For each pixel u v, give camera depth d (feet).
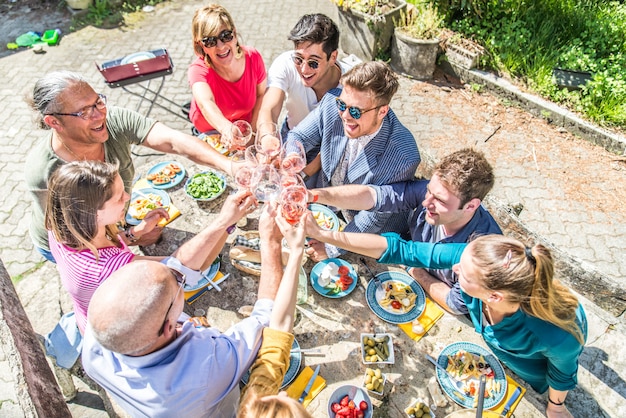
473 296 6.54
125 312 4.87
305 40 9.27
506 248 6.14
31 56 22.52
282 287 6.04
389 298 8.17
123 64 14.69
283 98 10.78
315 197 7.95
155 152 17.67
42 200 8.48
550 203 16.33
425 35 20.33
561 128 18.84
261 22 24.68
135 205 9.82
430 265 7.50
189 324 5.64
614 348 8.61
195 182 10.31
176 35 23.89
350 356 7.44
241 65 11.44
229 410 5.94
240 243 8.63
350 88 7.66
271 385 5.28
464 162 7.12
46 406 7.18
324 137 9.28
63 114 7.54
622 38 20.51
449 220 7.61
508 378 7.32
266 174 7.76
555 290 6.26
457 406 6.93
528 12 21.08
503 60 20.44
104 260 6.73
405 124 19.12
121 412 7.30
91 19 24.82
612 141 17.79
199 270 7.08
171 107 19.86
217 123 10.27
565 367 6.44
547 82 19.31
